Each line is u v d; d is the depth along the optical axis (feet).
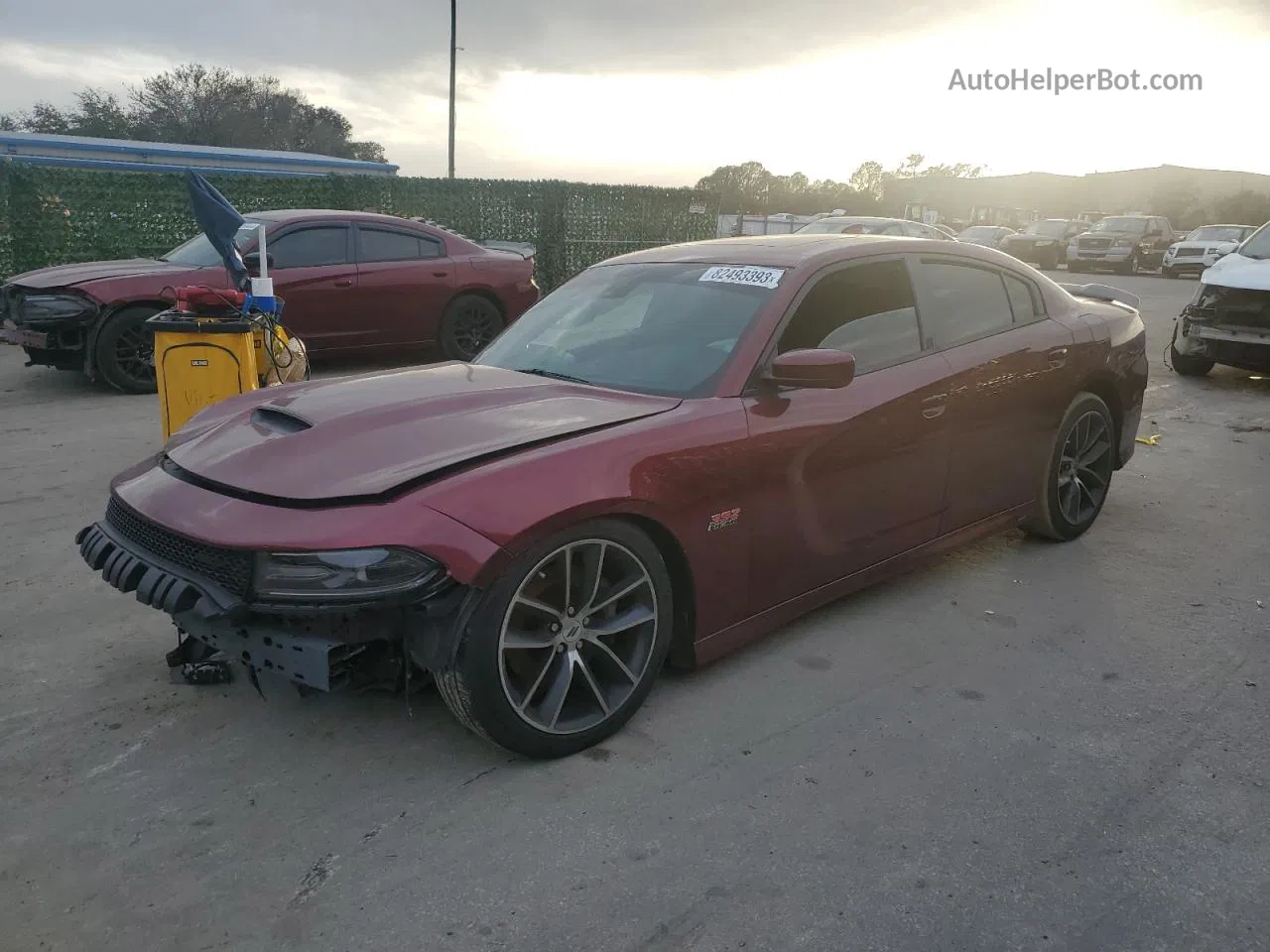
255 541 8.06
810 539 11.26
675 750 9.60
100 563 9.26
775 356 10.98
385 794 8.84
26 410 25.18
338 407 10.14
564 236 55.11
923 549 12.97
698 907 7.43
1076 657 11.73
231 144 147.43
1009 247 101.04
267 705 10.40
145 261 29.40
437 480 8.49
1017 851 8.12
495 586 8.46
